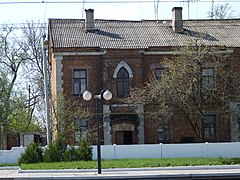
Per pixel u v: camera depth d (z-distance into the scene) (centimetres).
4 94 4400
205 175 2308
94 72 4231
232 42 4378
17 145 5538
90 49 4222
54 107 4031
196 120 3906
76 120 4094
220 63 4050
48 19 4553
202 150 3619
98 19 4594
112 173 2503
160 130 4212
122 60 4234
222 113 4125
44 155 3353
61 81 4188
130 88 4194
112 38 4362
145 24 4609
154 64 4262
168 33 4497
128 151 3584
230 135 4216
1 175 2581
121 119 4159
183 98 3825
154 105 4075
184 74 3816
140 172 2533
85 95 2642
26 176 2459
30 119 5669
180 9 4541
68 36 4341
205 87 3903
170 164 2902
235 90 4078
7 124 4644
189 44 3919
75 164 3016
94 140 4100
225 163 2970
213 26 4650
